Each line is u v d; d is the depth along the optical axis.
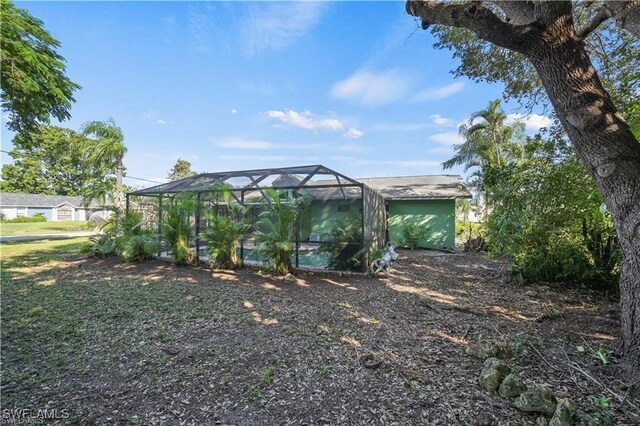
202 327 4.25
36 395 2.68
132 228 9.69
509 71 6.90
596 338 3.80
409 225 13.81
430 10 3.70
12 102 7.08
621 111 5.75
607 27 5.70
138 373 3.04
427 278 7.58
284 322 4.46
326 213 9.62
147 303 5.29
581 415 2.22
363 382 2.85
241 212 8.88
